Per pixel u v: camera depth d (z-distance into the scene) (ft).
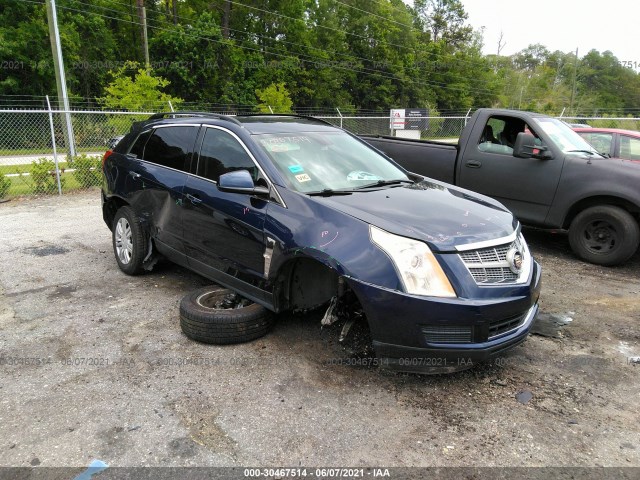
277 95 111.14
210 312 12.53
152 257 17.35
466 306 9.80
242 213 12.46
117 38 143.84
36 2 111.65
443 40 214.90
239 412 9.95
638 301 16.30
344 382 11.05
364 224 10.59
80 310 14.87
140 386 10.85
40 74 108.27
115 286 16.85
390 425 9.62
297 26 158.92
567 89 274.98
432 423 9.71
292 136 14.11
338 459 8.68
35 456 8.65
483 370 11.71
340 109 163.32
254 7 152.87
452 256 10.14
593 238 20.31
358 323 13.57
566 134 22.22
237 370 11.49
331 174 13.24
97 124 51.85
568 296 16.76
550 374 11.60
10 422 9.59
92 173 39.27
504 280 10.62
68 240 22.98
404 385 10.98
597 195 19.62
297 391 10.68
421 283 9.89
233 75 132.77
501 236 10.98
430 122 93.15
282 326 13.64
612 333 13.87
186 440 9.11
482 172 22.45
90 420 9.66
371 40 179.63
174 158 15.49
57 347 12.60
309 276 12.01
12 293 16.20
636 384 11.20
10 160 48.06
